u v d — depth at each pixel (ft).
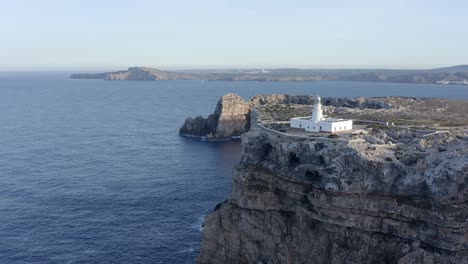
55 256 312.50
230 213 298.97
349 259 251.39
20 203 402.11
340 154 261.03
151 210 393.50
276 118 415.44
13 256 311.06
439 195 231.91
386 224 247.70
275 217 283.59
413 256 233.14
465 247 228.43
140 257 314.35
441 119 419.95
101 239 337.93
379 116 442.09
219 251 304.09
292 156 281.54
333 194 253.65
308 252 268.62
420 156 257.75
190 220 374.63
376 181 249.14
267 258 285.64
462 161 234.38
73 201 410.11
